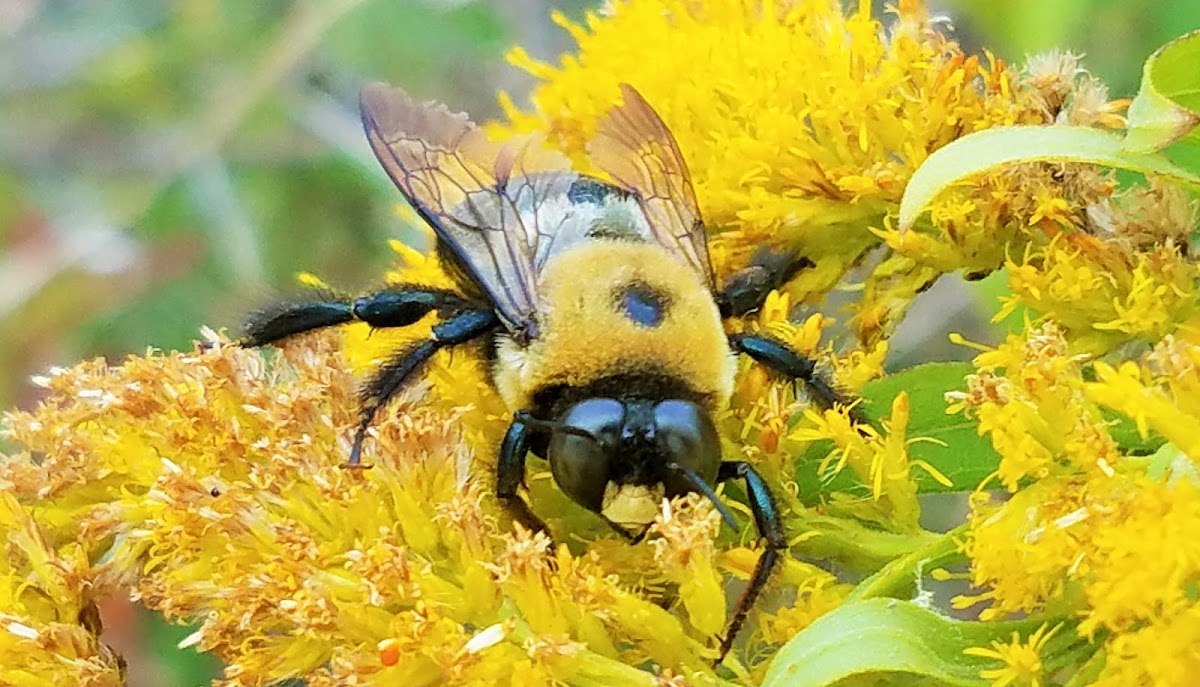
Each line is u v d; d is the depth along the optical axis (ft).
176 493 0.42
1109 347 0.44
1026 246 0.45
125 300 0.73
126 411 0.44
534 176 0.46
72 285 0.72
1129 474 0.41
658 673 0.42
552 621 0.42
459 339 0.45
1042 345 0.41
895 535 0.43
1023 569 0.41
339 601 0.42
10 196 0.76
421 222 0.48
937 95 0.45
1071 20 0.56
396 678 0.41
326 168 0.75
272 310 0.45
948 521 0.54
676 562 0.42
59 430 0.44
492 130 0.47
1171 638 0.39
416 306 0.46
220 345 0.44
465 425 0.44
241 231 0.72
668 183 0.46
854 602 0.41
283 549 0.42
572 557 0.43
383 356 0.45
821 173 0.46
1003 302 0.44
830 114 0.46
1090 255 0.44
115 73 0.79
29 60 0.81
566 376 0.43
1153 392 0.40
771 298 0.45
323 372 0.44
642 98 0.46
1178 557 0.39
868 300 0.46
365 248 0.74
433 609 0.41
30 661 0.43
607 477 0.42
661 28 0.47
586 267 0.44
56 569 0.44
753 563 0.43
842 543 0.43
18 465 0.44
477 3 0.74
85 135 0.79
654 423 0.42
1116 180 0.45
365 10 0.74
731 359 0.44
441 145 0.46
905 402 0.43
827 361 0.45
